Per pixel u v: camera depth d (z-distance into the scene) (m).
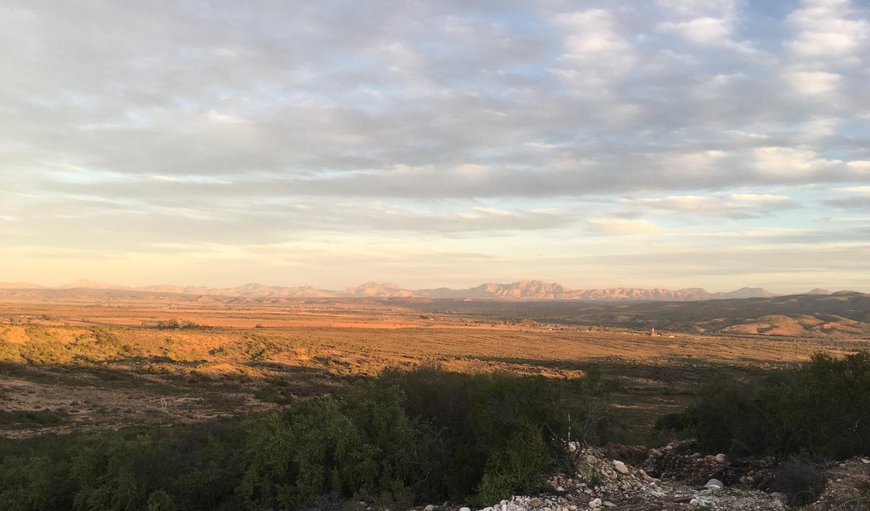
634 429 22.42
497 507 8.88
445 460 10.62
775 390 12.01
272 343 76.44
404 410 12.03
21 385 29.73
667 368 73.56
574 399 11.94
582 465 10.41
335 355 74.00
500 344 116.00
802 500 8.54
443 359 75.25
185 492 10.46
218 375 42.03
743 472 10.70
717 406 12.90
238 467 10.84
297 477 10.36
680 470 11.55
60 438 19.14
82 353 48.09
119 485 10.02
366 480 10.22
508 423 10.34
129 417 25.44
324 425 11.20
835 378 11.34
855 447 10.63
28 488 10.84
